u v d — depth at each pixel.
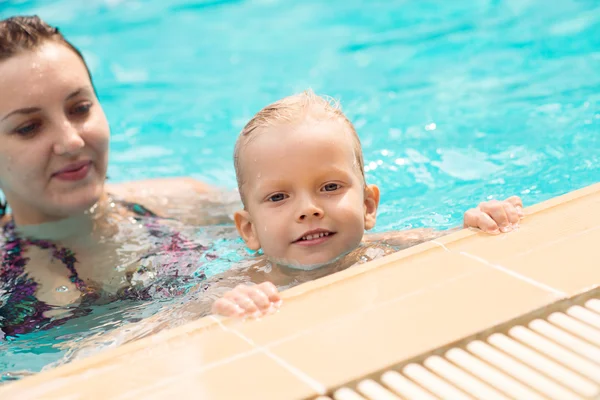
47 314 2.95
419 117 4.84
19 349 2.63
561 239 2.33
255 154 2.88
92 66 6.42
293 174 2.78
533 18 6.12
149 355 1.91
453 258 2.28
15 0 7.52
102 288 3.13
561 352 1.80
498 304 1.98
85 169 3.43
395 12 6.84
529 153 4.02
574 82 4.85
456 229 3.13
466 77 5.35
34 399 1.76
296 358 1.83
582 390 1.66
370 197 3.16
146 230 3.72
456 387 1.71
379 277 2.21
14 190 3.51
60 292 3.13
